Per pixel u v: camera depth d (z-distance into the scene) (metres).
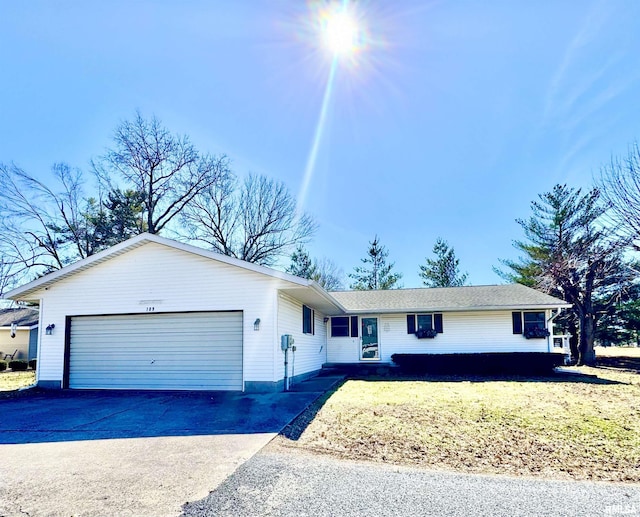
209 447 5.47
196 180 25.25
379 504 3.68
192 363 10.88
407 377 14.07
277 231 27.33
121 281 11.40
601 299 21.52
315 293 11.27
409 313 16.78
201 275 10.96
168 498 3.83
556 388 11.01
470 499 3.78
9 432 6.42
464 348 16.30
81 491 4.01
